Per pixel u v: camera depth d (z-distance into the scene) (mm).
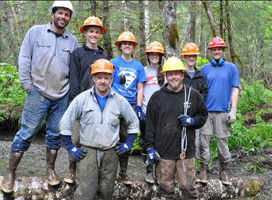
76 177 3863
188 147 3467
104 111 3250
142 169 5676
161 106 3463
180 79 3420
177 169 3502
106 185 3346
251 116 7793
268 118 7676
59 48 3482
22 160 5770
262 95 8750
